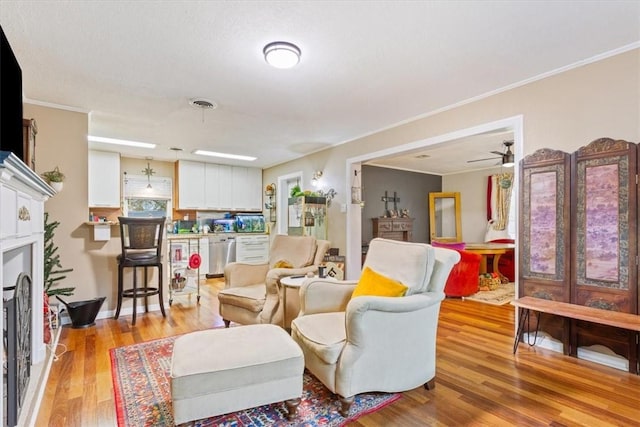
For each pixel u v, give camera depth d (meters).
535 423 1.72
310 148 5.45
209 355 1.62
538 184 2.72
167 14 1.91
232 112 3.64
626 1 1.81
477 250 5.44
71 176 3.44
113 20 1.97
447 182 8.18
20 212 1.77
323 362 1.86
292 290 2.77
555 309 2.38
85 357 2.53
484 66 2.59
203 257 6.24
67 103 3.34
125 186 6.18
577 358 2.52
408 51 2.35
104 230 3.54
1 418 1.38
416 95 3.17
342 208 4.98
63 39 2.17
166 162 6.61
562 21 2.00
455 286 4.52
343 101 3.32
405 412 1.82
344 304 2.41
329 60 2.47
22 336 1.80
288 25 2.03
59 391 2.02
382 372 1.88
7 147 1.65
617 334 2.34
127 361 2.46
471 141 4.90
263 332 1.94
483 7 1.86
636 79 2.28
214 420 1.75
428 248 2.08
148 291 3.71
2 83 1.57
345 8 1.86
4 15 1.90
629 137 2.30
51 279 3.14
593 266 2.44
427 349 2.04
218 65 2.55
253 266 3.43
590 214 2.45
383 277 2.11
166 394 2.00
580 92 2.53
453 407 1.87
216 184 6.82
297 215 5.27
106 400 1.93
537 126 2.77
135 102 3.33
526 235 2.80
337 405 1.90
